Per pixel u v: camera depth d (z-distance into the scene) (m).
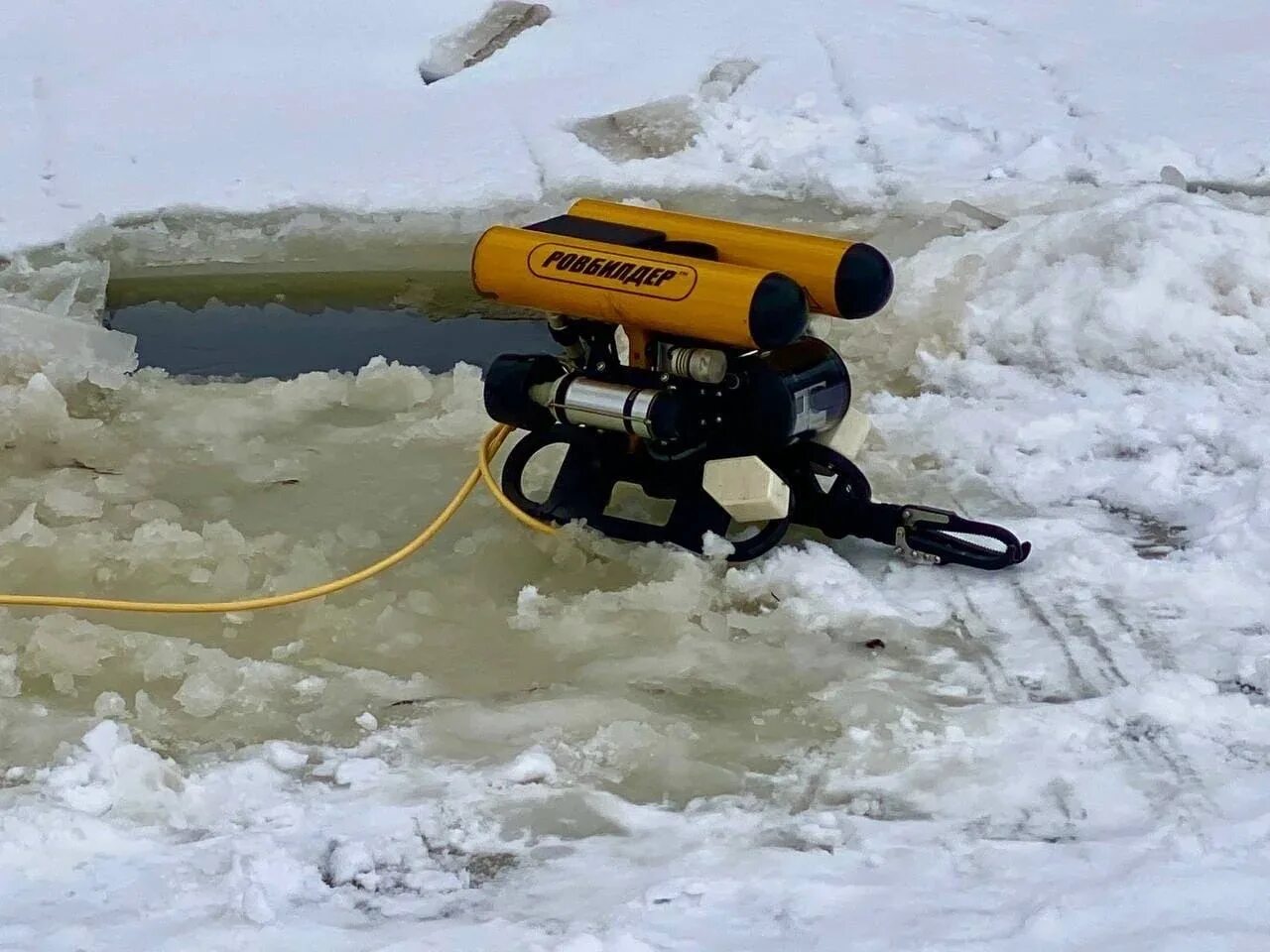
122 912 2.96
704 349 3.73
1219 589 3.70
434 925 2.94
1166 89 6.79
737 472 3.78
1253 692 3.41
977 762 3.27
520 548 4.03
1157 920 2.83
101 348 5.00
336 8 7.74
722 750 3.36
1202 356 4.71
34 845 3.11
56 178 6.38
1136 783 3.19
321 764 3.35
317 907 3.00
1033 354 4.82
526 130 6.68
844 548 3.95
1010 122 6.58
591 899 2.99
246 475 4.40
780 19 7.64
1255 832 3.01
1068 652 3.56
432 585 3.91
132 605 3.77
